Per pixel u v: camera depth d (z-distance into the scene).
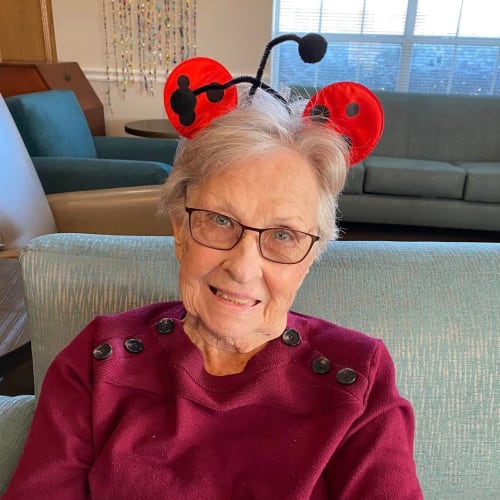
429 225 3.13
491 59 3.99
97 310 0.87
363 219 3.15
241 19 3.57
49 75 3.08
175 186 0.70
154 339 0.74
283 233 0.65
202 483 0.65
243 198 0.63
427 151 3.46
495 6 3.82
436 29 3.94
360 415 0.66
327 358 0.71
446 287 0.85
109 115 3.84
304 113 0.72
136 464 0.66
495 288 0.85
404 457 0.66
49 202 1.89
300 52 0.73
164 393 0.70
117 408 0.70
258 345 0.72
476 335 0.83
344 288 0.85
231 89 0.71
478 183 2.99
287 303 0.69
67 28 3.61
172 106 0.70
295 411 0.68
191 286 0.67
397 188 3.05
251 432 0.67
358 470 0.64
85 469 0.70
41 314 0.87
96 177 2.11
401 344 0.82
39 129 2.34
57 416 0.70
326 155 0.67
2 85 3.06
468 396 0.82
